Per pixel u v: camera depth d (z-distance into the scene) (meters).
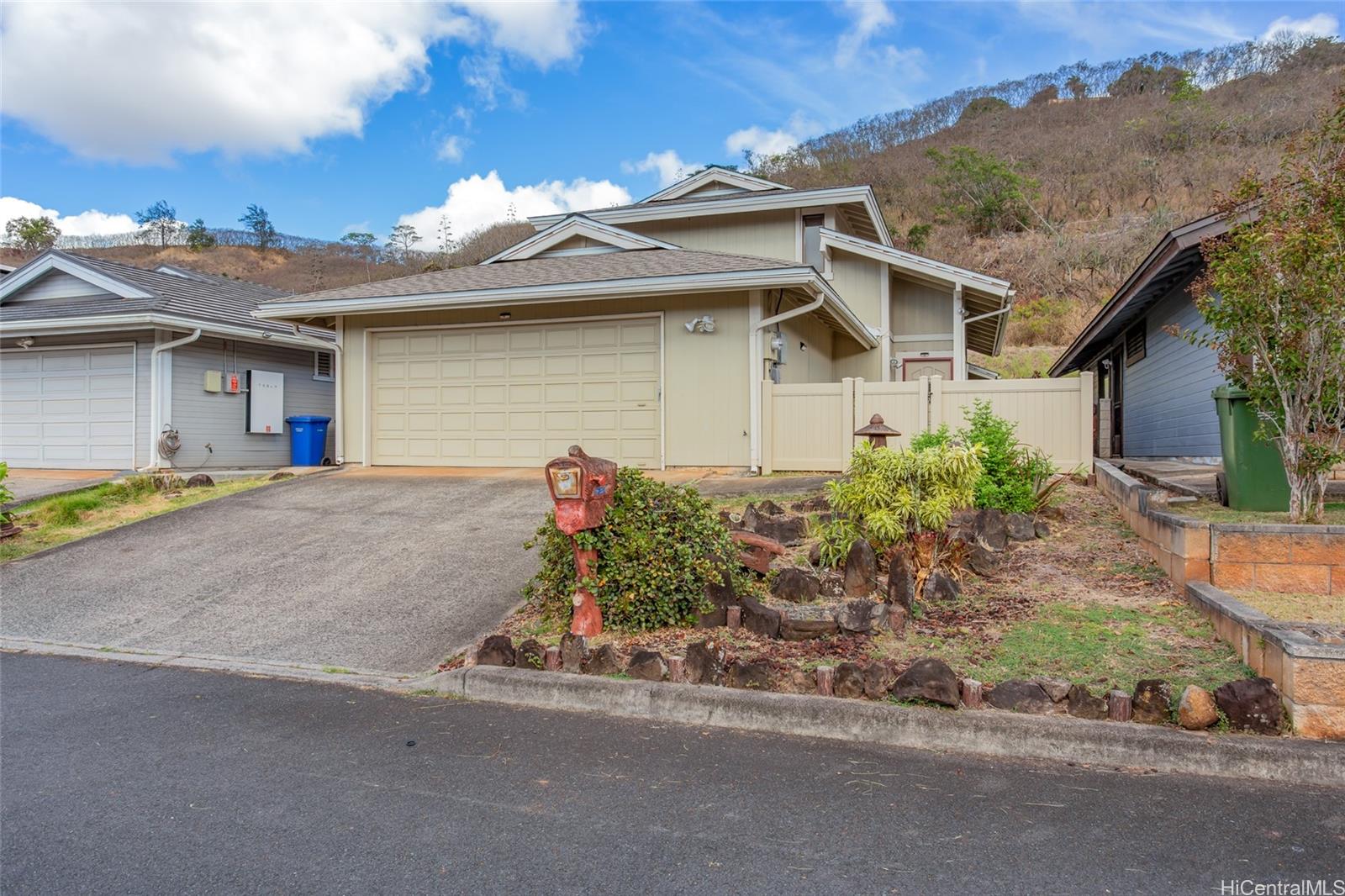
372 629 5.50
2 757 3.63
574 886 2.51
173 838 2.87
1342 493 6.35
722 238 17.22
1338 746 3.20
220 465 14.01
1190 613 4.61
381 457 12.29
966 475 5.07
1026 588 5.25
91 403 13.40
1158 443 13.12
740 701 3.88
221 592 6.41
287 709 4.23
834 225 16.67
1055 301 36.06
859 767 3.37
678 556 4.89
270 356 15.10
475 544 7.35
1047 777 3.23
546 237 14.39
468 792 3.20
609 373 11.17
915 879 2.50
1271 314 5.08
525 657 4.49
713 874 2.56
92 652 5.30
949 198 48.50
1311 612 4.21
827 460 10.09
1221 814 2.89
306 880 2.58
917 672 3.73
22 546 7.91
